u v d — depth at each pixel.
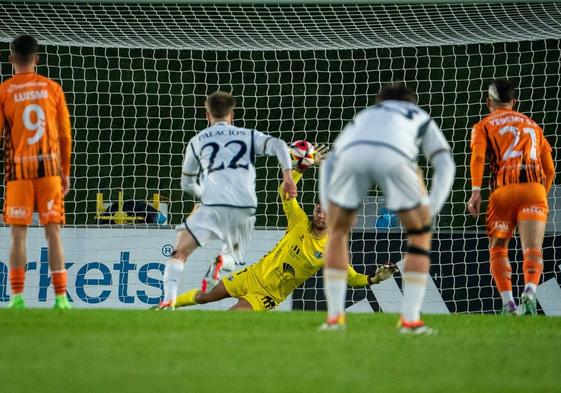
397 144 20.77
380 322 24.80
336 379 15.58
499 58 73.06
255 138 33.78
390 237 46.47
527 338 21.88
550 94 72.19
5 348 18.30
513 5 45.62
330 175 21.55
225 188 33.34
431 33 48.34
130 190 71.38
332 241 21.61
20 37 30.58
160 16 49.50
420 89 73.81
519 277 47.34
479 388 15.20
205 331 21.62
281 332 21.47
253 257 46.22
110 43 49.88
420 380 15.75
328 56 74.62
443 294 46.34
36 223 46.62
